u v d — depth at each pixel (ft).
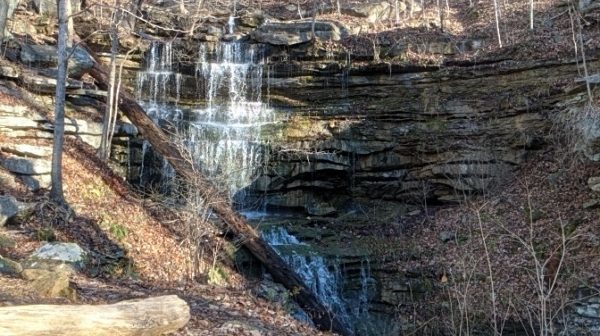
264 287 45.96
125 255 39.52
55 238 36.01
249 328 27.32
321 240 56.85
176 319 20.95
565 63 59.98
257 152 65.98
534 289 41.65
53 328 16.79
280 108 71.92
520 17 77.97
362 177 65.46
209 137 66.54
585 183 50.19
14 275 27.48
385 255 52.85
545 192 52.80
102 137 51.11
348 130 66.28
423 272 49.24
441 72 66.33
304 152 65.16
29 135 46.16
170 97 73.46
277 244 55.06
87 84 56.95
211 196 44.19
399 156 64.54
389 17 88.12
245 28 83.82
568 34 63.87
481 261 47.42
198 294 34.32
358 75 70.23
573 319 39.70
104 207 44.32
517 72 62.69
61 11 38.47
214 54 77.20
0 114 44.32
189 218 41.68
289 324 32.30
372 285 51.16
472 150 61.05
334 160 65.00
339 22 77.77
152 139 52.85
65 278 27.22
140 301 20.31
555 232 47.01
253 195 65.26
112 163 53.42
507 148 59.93
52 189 39.65
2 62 51.47
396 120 65.82
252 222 59.67
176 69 75.46
